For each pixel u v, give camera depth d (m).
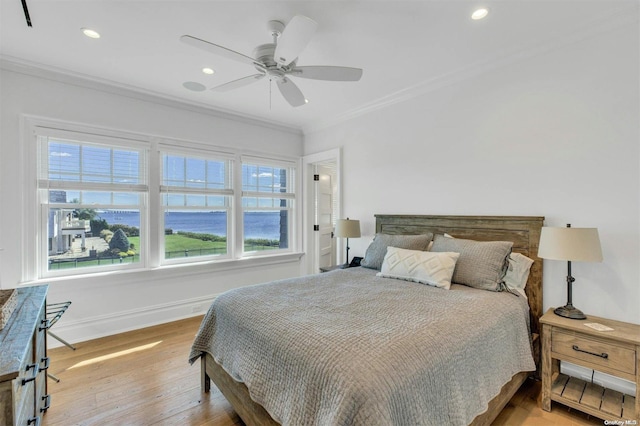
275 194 4.48
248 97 3.40
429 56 2.47
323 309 1.73
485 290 2.15
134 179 3.29
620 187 1.98
